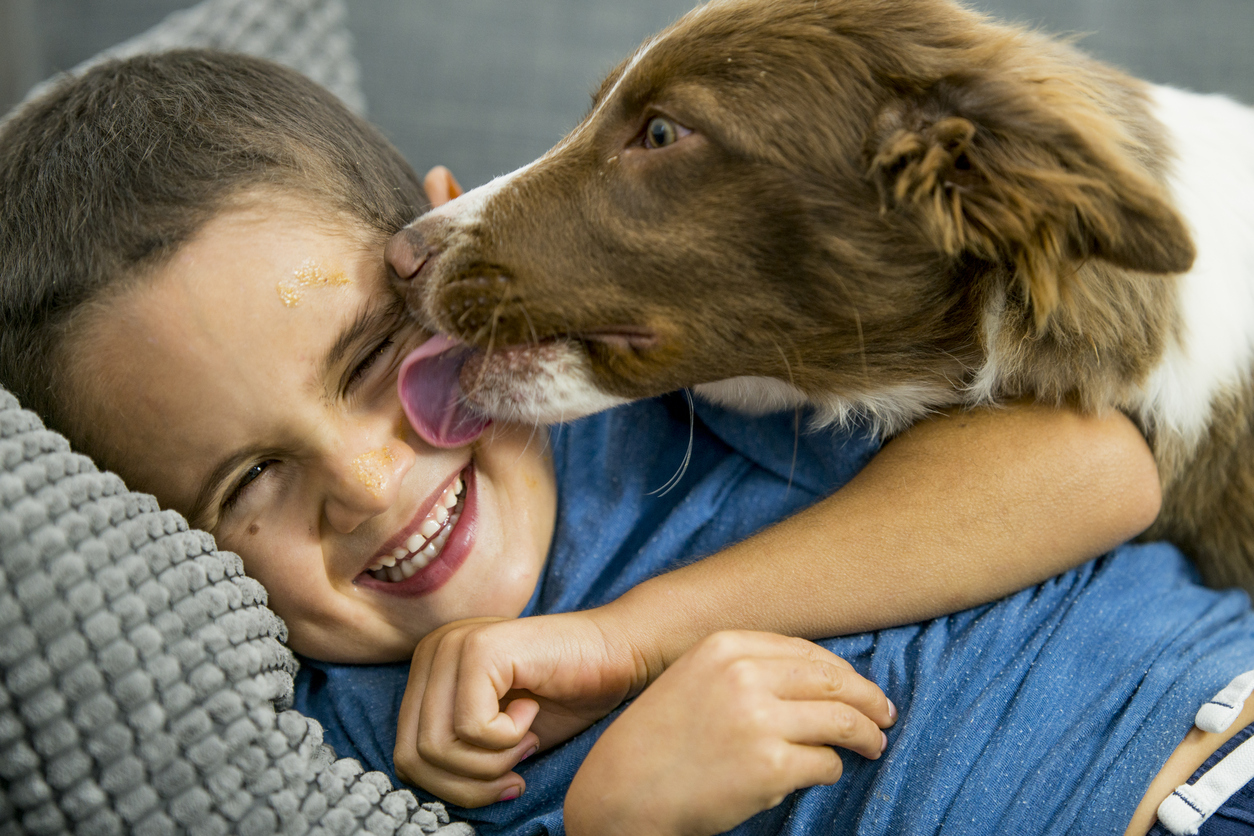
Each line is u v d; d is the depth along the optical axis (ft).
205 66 5.86
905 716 4.93
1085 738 4.86
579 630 4.98
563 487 6.40
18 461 4.16
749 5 5.31
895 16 5.17
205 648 4.37
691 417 6.18
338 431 5.01
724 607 5.12
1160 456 5.78
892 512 5.23
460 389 5.47
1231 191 6.07
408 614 5.56
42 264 4.87
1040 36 5.98
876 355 5.44
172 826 4.10
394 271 5.23
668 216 5.05
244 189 4.98
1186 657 5.19
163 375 4.77
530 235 5.18
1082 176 4.46
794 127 4.94
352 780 4.72
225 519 5.15
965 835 4.57
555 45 11.28
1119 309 5.22
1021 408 5.54
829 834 4.78
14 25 9.91
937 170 4.82
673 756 4.37
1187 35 11.09
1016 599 5.42
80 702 3.98
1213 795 4.65
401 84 11.02
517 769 5.33
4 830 3.92
